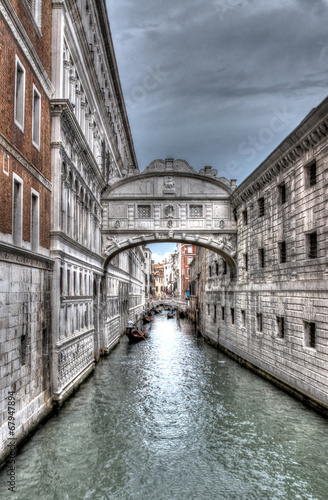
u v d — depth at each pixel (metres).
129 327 38.81
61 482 10.59
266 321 21.73
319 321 15.70
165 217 27.64
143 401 17.58
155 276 192.75
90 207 23.89
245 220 26.33
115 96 35.72
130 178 27.56
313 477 11.02
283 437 13.59
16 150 11.58
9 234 11.15
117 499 9.91
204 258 42.69
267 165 20.73
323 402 15.38
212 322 36.62
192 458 12.12
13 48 11.35
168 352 31.67
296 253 18.12
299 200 17.91
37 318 13.56
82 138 18.86
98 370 23.95
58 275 15.38
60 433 13.59
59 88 15.84
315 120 15.34
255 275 23.84
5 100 10.81
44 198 14.63
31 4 13.80
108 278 31.14
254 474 11.20
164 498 9.99
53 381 15.34
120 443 13.06
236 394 18.80
